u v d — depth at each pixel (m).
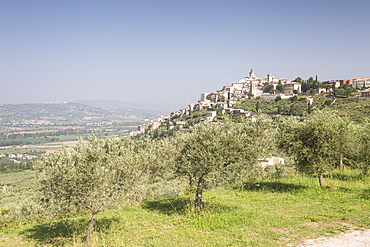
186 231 13.70
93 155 14.02
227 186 17.44
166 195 25.45
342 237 11.20
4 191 78.56
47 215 14.34
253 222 14.19
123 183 14.34
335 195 19.20
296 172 31.84
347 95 145.25
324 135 21.28
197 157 17.06
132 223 16.31
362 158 24.81
